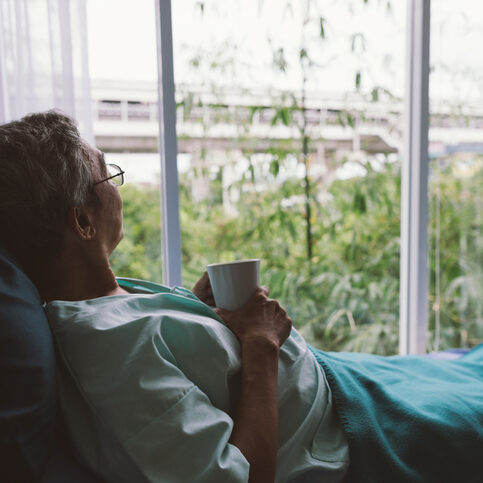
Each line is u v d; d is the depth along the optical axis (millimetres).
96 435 634
